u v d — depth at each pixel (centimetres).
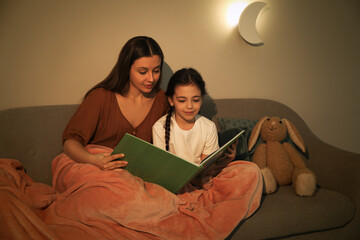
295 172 180
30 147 180
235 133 190
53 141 187
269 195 173
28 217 109
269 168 185
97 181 132
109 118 174
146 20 214
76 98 209
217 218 135
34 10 193
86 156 149
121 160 143
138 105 180
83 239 111
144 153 132
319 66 271
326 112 281
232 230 133
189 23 224
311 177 171
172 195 135
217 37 233
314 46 266
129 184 130
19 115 180
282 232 154
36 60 198
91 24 204
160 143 169
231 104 229
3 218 106
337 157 193
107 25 207
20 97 198
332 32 271
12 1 189
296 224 155
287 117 234
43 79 201
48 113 189
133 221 126
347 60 280
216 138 174
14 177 143
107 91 173
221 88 242
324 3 264
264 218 149
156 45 160
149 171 139
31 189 141
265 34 248
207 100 223
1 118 174
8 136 174
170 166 131
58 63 202
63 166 158
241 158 190
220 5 230
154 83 165
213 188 163
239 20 230
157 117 186
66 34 201
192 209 142
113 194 127
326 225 161
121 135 178
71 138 160
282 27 252
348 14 275
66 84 206
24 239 102
